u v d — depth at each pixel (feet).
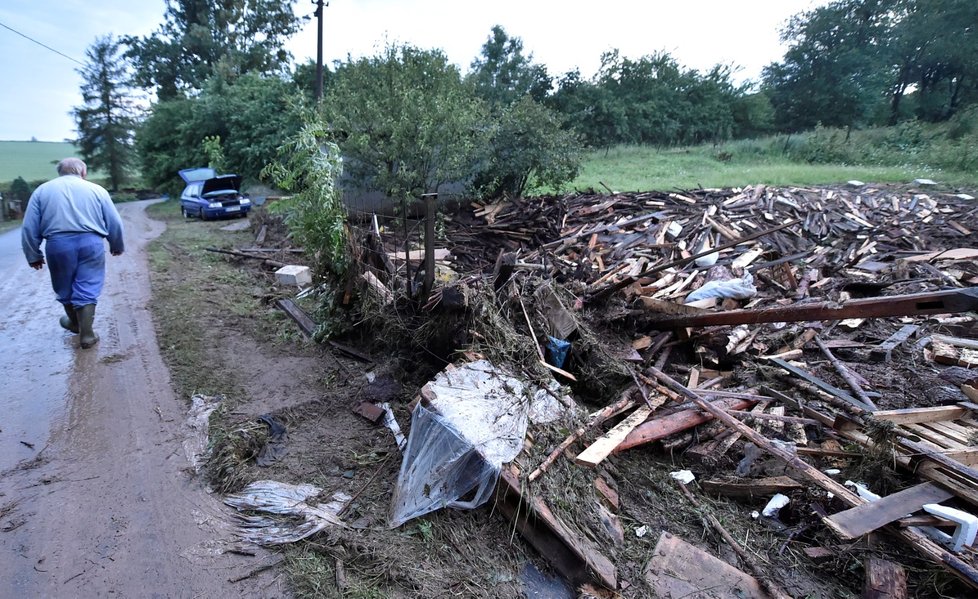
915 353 17.47
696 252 28.17
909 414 12.29
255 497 9.75
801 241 30.48
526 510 9.16
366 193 37.19
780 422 13.09
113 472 10.25
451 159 34.76
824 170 54.70
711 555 9.44
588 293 20.26
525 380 12.27
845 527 9.00
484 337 13.32
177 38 115.96
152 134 89.04
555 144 40.63
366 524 9.21
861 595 8.91
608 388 14.60
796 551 9.81
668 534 9.83
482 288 14.88
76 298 15.31
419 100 34.37
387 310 15.15
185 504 9.54
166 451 10.99
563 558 8.77
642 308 18.39
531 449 10.19
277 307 20.70
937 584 8.84
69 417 12.05
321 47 60.54
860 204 36.17
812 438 12.82
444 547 8.84
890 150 68.03
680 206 36.29
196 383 13.91
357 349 16.46
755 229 31.68
